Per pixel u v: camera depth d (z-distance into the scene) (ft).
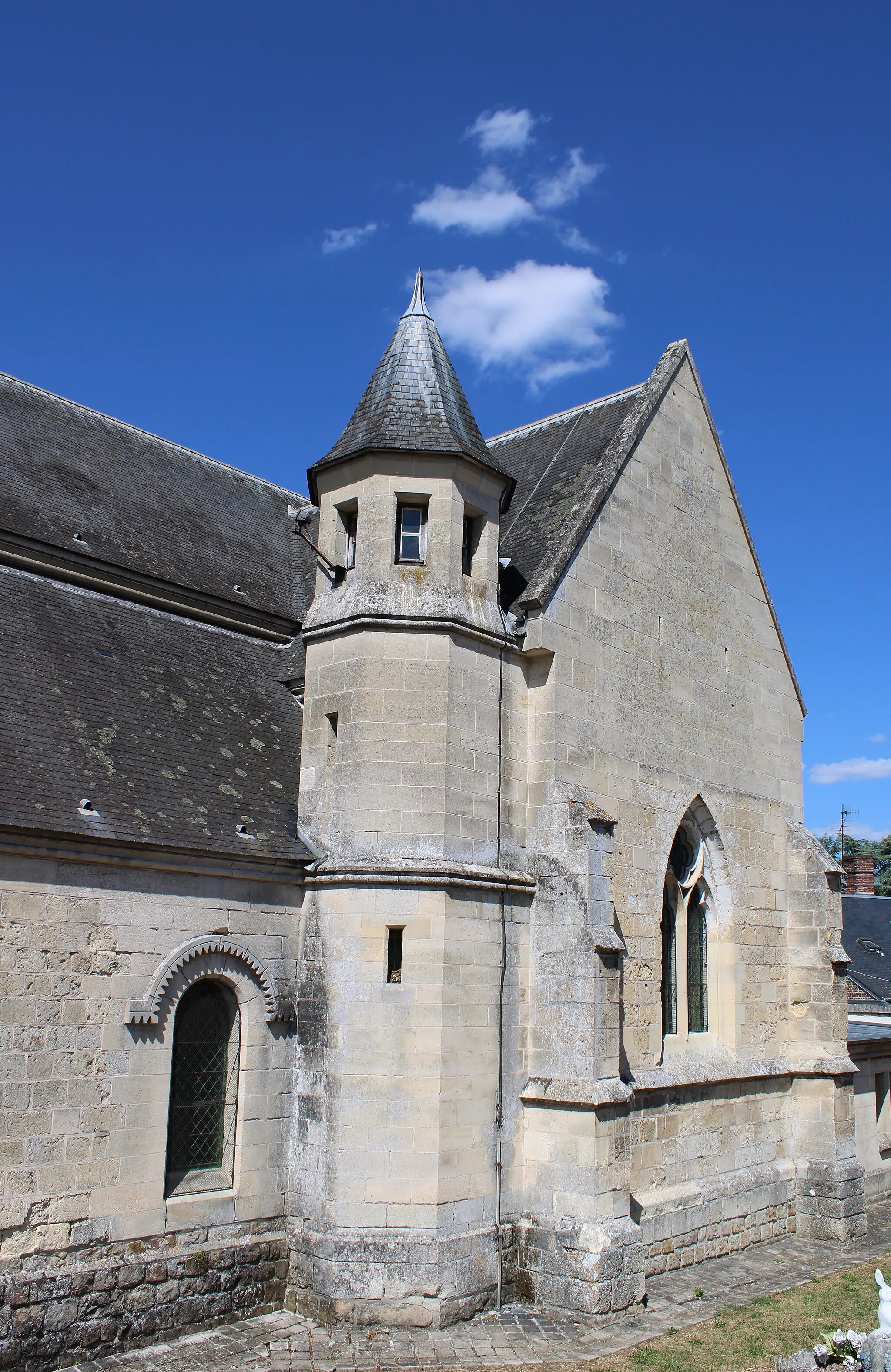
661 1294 52.16
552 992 52.01
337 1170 46.44
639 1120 56.18
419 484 54.39
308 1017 49.16
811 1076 70.08
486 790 52.85
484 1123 49.21
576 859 52.70
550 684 55.62
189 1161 45.70
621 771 59.31
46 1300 39.04
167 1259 43.09
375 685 51.37
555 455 70.54
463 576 54.95
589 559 59.26
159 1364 40.34
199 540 69.10
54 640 52.11
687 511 69.21
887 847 245.04
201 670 58.70
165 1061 44.19
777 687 76.95
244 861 47.78
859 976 136.05
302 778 53.72
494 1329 45.78
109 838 42.55
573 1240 48.21
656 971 59.47
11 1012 39.63
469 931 49.98
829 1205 67.05
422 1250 45.57
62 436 68.59
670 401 68.95
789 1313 49.01
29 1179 39.29
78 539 59.21
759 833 72.02
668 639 65.36
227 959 47.42
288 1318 45.75
